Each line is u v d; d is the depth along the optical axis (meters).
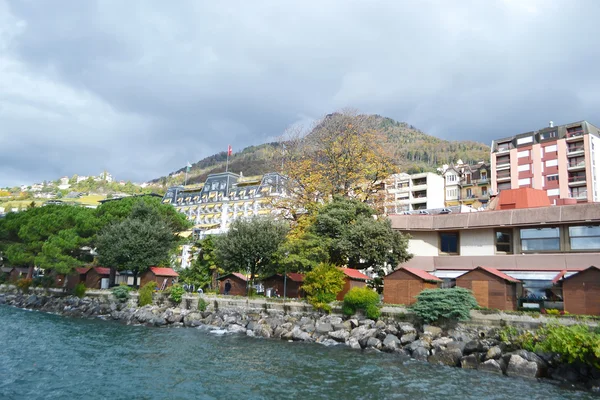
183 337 41.62
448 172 120.19
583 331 27.89
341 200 56.28
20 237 78.81
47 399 22.48
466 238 52.75
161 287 66.00
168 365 29.97
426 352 33.12
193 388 24.64
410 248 55.34
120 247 65.19
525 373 27.89
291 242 52.03
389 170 60.50
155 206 77.56
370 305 40.84
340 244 49.78
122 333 44.00
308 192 61.03
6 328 45.31
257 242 53.81
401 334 36.88
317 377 27.22
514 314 33.75
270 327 43.44
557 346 27.45
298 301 46.88
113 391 23.94
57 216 77.19
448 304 35.66
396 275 43.41
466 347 32.12
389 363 31.30
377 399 23.22
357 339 37.53
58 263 68.69
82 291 68.62
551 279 43.34
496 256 49.06
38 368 28.62
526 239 48.91
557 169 94.19
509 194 56.16
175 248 74.75
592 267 34.50
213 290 64.62
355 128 62.41
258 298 50.47
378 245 49.31
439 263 52.88
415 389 25.03
